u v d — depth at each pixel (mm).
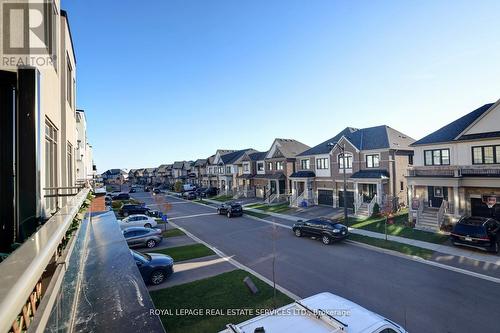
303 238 18516
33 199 4047
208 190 49312
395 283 11133
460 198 19188
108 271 5621
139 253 12328
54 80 6277
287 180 37094
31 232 3990
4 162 3965
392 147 25250
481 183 17922
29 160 4062
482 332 7918
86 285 4945
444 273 11961
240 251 15883
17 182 3998
